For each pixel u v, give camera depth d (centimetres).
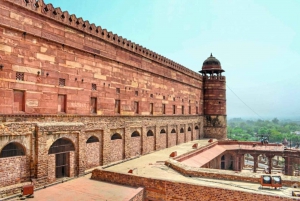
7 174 1394
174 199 1457
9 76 1433
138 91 2659
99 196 1387
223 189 1351
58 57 1736
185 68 3909
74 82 1859
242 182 1605
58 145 1686
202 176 1733
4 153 1396
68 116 1794
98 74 2091
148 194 1536
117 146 2311
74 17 1855
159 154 2777
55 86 1711
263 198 1268
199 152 2916
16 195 1377
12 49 1451
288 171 3450
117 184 1627
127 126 2442
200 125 4469
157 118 3039
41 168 1538
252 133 15112
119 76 2353
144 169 1991
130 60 2522
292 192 1345
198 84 4453
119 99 2348
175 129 3553
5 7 1411
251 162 6241
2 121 1377
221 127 4578
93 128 2009
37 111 1584
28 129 1497
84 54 1952
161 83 3178
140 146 2692
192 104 4172
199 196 1401
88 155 1964
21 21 1495
